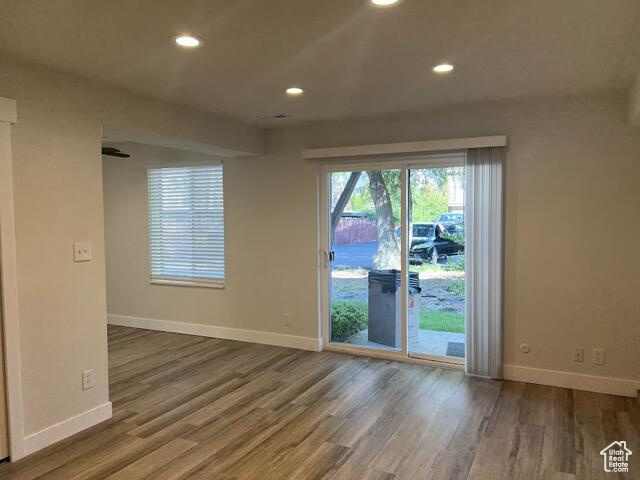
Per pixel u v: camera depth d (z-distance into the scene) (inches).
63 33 95.3
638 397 143.0
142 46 103.1
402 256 179.5
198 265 225.6
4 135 106.6
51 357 117.8
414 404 140.4
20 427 110.6
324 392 150.9
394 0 81.2
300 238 199.0
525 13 86.8
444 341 175.8
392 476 101.9
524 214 155.8
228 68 118.7
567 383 152.5
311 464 107.1
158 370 173.8
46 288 116.5
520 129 154.9
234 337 216.4
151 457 111.0
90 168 127.3
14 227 109.3
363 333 192.2
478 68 119.8
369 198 185.9
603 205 145.9
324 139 189.8
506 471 103.5
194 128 164.9
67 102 121.0
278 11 85.8
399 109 165.2
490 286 159.3
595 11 85.7
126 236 241.6
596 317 148.4
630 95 137.6
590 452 111.2
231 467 106.1
